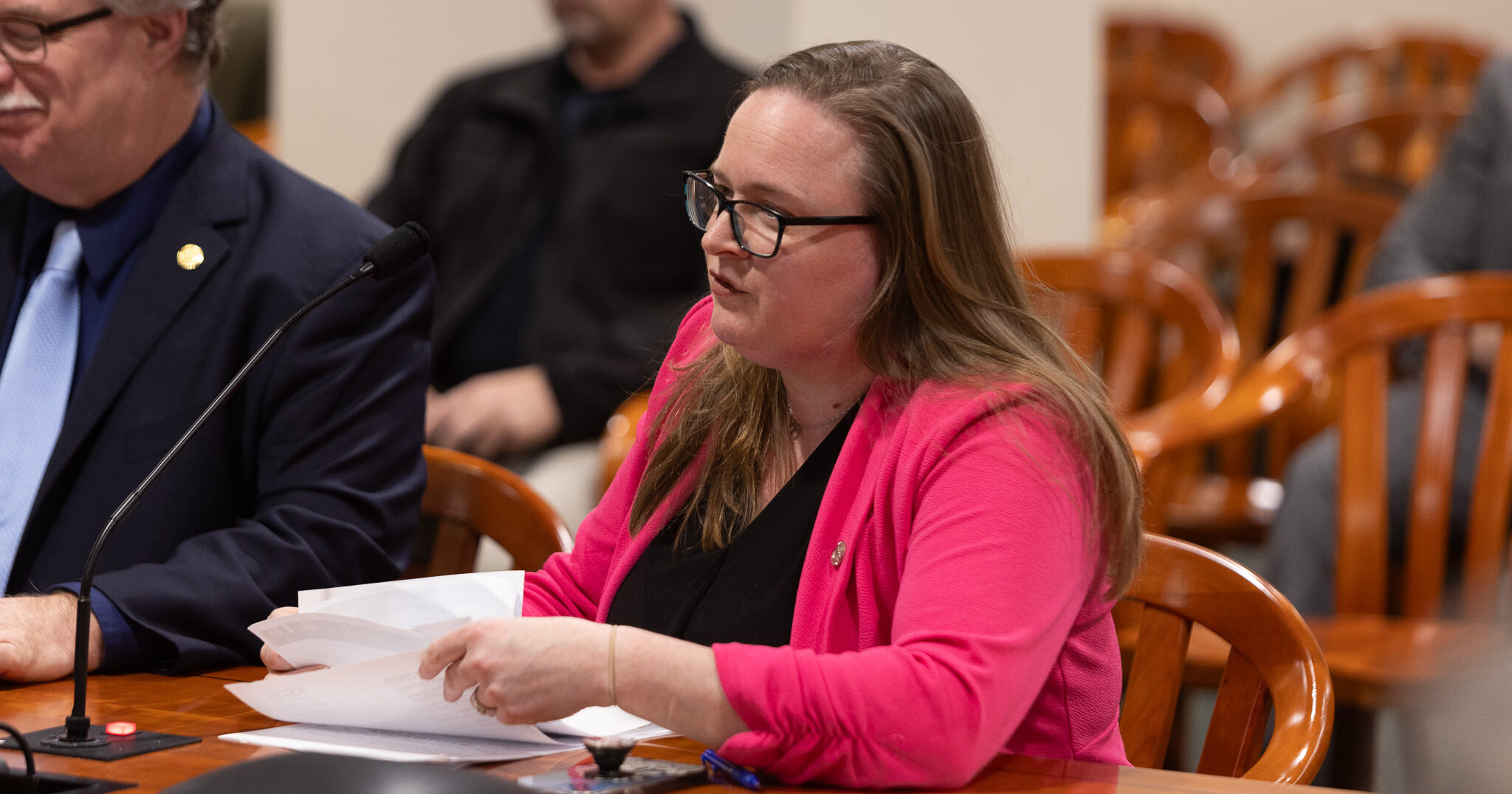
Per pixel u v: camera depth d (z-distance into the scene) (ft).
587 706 5.53
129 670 7.77
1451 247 16.78
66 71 8.77
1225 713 7.34
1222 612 7.47
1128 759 7.57
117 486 9.04
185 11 9.27
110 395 9.09
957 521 5.97
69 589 7.85
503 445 15.70
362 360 9.34
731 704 5.43
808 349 6.68
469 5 23.18
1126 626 10.45
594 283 17.04
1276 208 19.34
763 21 19.13
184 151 9.71
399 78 23.48
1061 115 20.40
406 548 9.43
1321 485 14.82
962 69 19.79
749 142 6.49
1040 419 6.26
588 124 17.62
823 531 6.59
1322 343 13.57
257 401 9.23
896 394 6.68
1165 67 36.40
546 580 7.96
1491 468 12.96
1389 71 34.53
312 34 23.65
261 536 8.62
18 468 9.18
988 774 5.79
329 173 23.82
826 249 6.43
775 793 5.42
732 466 7.27
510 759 5.72
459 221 18.01
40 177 9.22
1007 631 5.67
